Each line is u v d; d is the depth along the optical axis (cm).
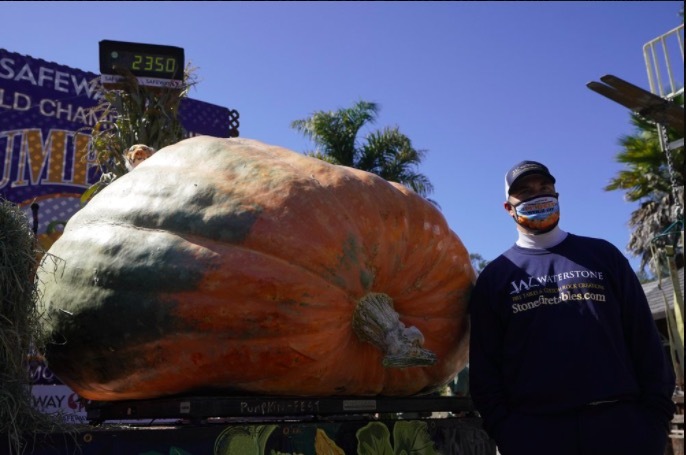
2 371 216
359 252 249
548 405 262
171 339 234
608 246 287
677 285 666
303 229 240
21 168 585
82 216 275
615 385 257
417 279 276
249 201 244
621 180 1980
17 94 592
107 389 257
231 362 234
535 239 291
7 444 203
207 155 267
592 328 264
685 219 570
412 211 275
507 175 299
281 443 232
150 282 237
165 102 456
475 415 307
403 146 1614
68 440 204
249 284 231
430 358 246
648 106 582
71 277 254
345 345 253
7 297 223
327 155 1633
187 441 215
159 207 252
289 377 241
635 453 253
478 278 297
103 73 450
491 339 284
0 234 226
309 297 235
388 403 276
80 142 617
